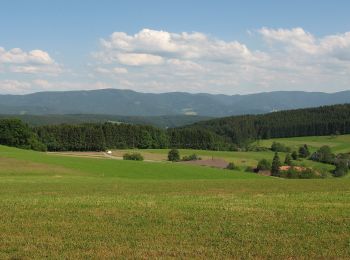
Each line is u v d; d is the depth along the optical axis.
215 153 139.00
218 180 56.50
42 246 16.38
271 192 37.50
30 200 29.50
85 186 44.34
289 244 16.70
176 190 40.06
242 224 20.48
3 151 95.38
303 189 40.47
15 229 19.28
